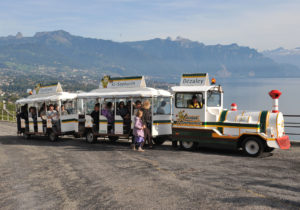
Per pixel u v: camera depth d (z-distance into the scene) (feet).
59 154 45.19
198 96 43.39
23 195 25.20
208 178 28.19
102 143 56.80
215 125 42.42
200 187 25.44
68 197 24.17
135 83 53.93
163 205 21.52
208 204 21.36
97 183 27.84
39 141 65.10
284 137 39.34
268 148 41.55
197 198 22.68
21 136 76.64
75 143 58.59
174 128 45.50
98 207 21.65
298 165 32.73
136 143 45.50
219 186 25.54
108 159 39.50
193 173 30.27
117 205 21.88
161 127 49.88
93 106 57.77
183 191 24.49
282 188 24.52
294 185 25.25
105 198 23.50
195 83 44.73
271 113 39.50
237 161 35.65
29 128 69.46
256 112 40.47
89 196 24.18
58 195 24.81
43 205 22.59
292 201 21.48
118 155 42.27
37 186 27.73
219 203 21.48
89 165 36.06
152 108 48.37
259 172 29.96
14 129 96.27
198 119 43.34
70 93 65.72
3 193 26.00
